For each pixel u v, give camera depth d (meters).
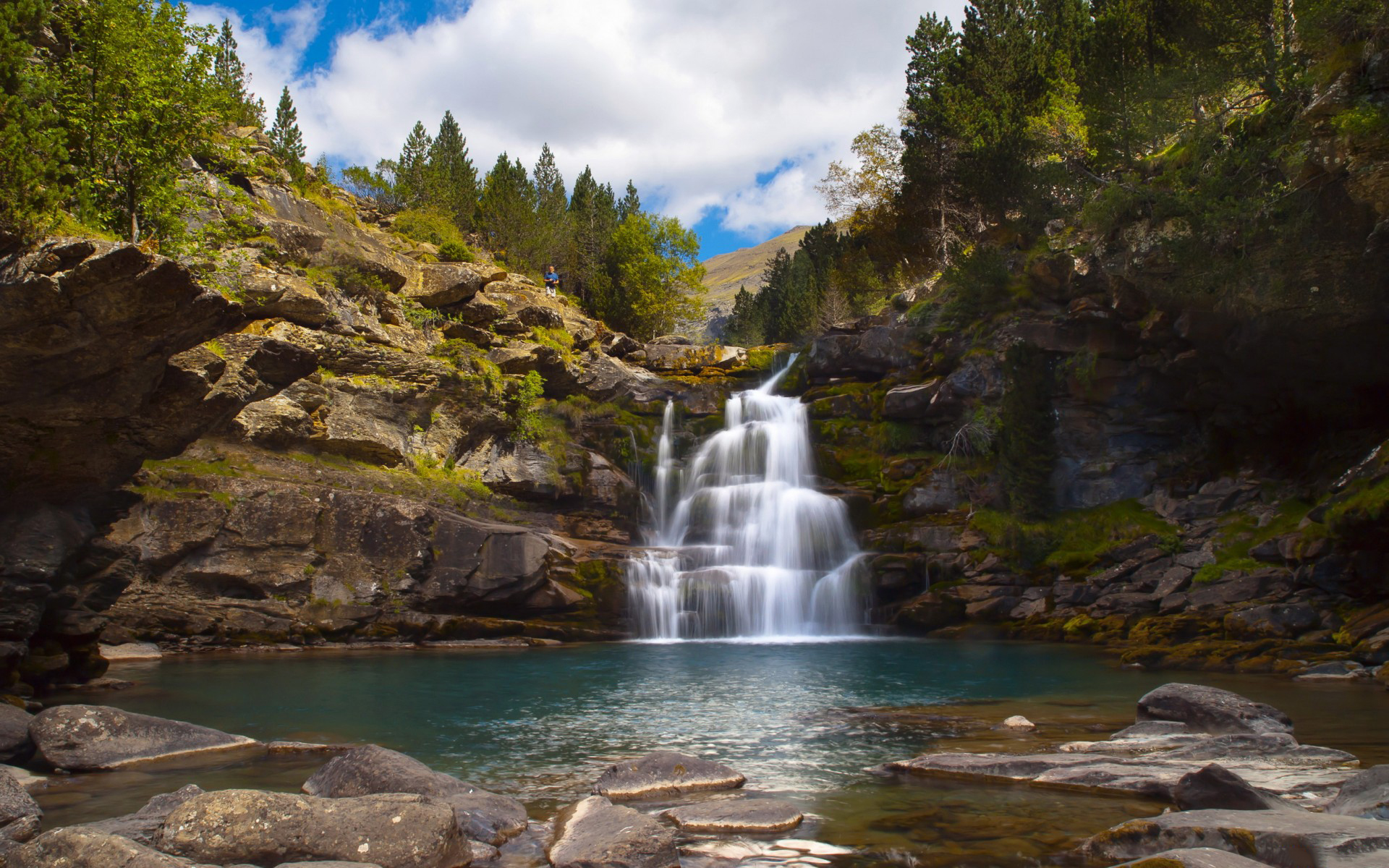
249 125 50.62
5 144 10.45
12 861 5.83
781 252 100.12
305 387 30.28
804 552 34.38
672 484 40.09
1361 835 5.79
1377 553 21.62
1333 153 22.73
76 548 15.05
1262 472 31.11
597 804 8.05
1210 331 29.72
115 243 10.25
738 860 6.71
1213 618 24.11
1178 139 34.75
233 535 25.88
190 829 6.40
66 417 12.28
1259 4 30.00
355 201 56.53
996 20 51.00
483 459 35.97
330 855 6.32
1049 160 43.12
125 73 18.30
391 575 27.62
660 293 73.25
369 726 13.35
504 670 20.86
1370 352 26.55
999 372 36.25
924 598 31.08
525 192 87.56
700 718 14.15
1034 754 10.42
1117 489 33.66
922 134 52.66
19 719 10.73
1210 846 6.06
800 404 42.03
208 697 16.25
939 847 7.01
